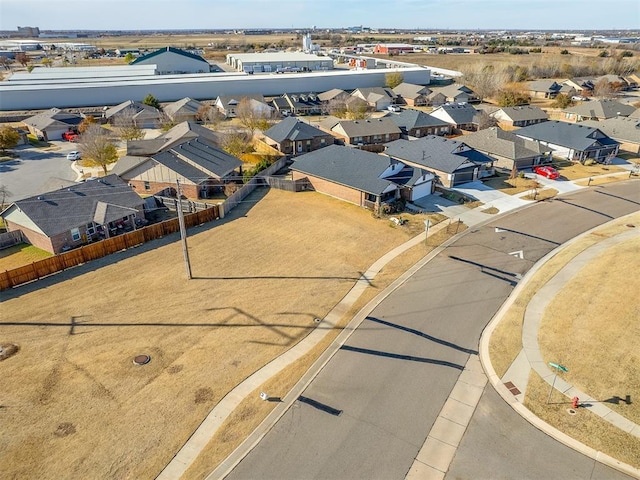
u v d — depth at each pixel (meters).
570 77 136.38
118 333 25.47
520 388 21.33
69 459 17.72
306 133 63.16
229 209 43.53
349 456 17.91
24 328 25.89
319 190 48.47
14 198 46.41
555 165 57.19
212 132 63.19
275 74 121.12
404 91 105.94
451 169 49.00
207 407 20.31
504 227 39.69
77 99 94.88
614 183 51.09
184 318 26.88
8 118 82.12
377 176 44.50
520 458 17.81
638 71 140.38
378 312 27.50
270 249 35.84
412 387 21.52
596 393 20.73
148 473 17.20
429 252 35.25
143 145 54.59
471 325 26.27
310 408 20.25
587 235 37.91
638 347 22.94
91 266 33.03
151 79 108.00
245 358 23.50
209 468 17.38
